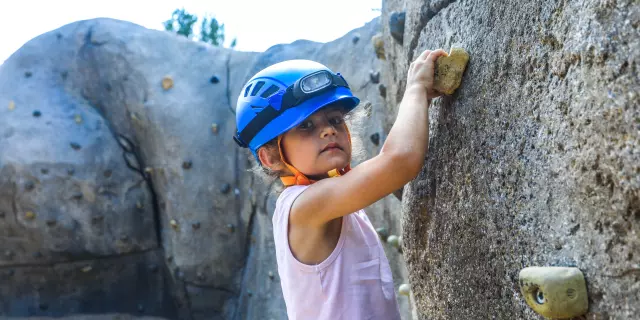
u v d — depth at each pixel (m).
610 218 0.62
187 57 4.80
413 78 1.02
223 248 4.38
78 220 4.52
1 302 4.58
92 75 4.79
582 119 0.65
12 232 4.50
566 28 0.69
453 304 1.01
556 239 0.71
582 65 0.66
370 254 1.08
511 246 0.81
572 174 0.68
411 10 1.35
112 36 4.78
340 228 1.06
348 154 1.02
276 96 0.99
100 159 4.59
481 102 0.90
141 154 4.67
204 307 4.49
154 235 4.71
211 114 4.50
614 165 0.61
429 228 1.09
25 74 4.84
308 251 1.02
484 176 0.88
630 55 0.58
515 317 0.81
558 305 0.66
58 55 4.90
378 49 2.36
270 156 1.05
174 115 4.46
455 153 0.98
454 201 0.98
